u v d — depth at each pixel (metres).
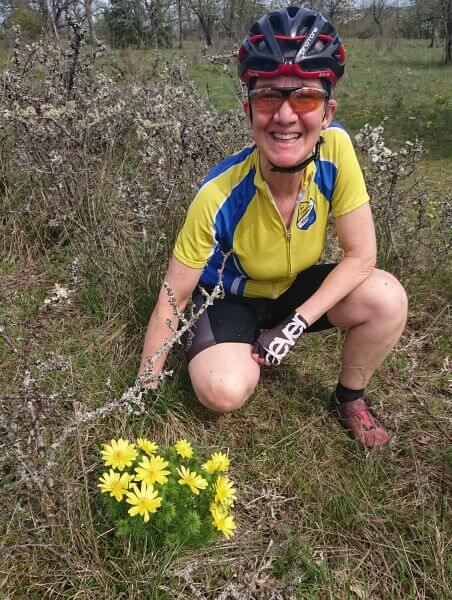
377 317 1.02
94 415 0.87
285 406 1.16
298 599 0.82
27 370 0.82
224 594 0.79
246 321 1.06
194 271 1.01
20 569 0.82
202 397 1.01
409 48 11.66
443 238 1.74
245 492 0.99
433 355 1.37
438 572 0.85
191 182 1.65
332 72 0.88
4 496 0.82
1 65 2.42
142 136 1.77
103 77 2.14
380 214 1.67
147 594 0.79
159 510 0.81
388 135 4.04
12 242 1.59
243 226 0.98
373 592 0.85
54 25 2.63
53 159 1.51
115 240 1.56
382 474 1.02
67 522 0.85
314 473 1.01
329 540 0.92
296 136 0.90
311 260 1.04
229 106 4.38
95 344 1.27
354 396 1.10
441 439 1.09
